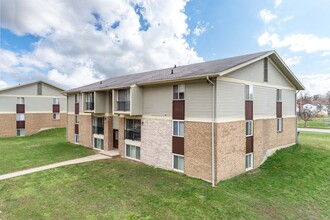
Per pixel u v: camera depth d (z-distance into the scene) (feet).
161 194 34.37
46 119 121.60
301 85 65.62
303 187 40.50
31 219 26.50
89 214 27.86
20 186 37.70
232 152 42.93
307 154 57.57
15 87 110.42
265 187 39.50
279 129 60.18
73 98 84.43
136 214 27.96
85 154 64.08
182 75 44.75
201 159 41.55
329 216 31.04
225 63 48.65
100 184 38.68
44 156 61.52
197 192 35.24
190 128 43.50
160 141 49.98
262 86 52.65
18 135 111.86
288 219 29.35
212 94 39.75
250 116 48.39
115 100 58.18
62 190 35.86
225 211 29.45
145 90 53.67
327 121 148.36
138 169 48.34
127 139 59.31
